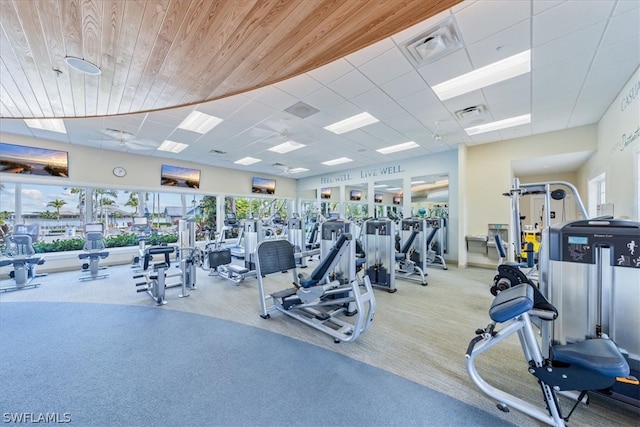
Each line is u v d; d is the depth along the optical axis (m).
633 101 3.15
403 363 2.23
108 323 3.09
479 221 6.37
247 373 2.10
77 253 6.24
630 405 1.68
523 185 3.54
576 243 1.73
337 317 3.26
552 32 2.44
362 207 9.05
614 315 1.61
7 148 5.42
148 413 1.68
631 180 3.28
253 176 9.93
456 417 1.63
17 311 3.50
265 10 1.77
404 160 7.79
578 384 1.39
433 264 6.69
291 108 4.19
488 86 3.47
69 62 2.44
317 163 8.49
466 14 2.25
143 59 2.39
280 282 5.00
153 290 4.06
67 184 6.16
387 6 1.76
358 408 1.72
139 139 5.85
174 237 7.90
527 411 1.57
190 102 3.41
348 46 2.22
